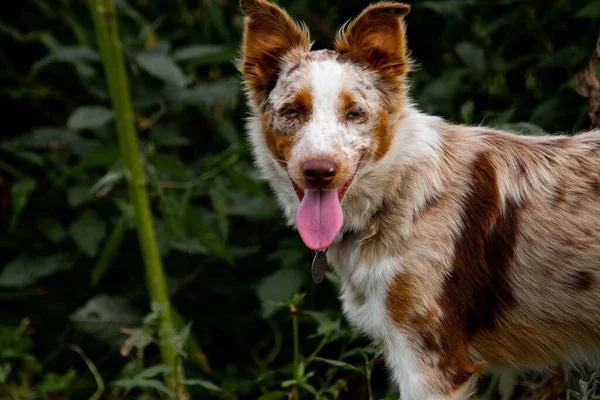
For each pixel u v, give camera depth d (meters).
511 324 5.17
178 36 8.51
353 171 4.99
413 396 4.93
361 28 5.26
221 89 7.61
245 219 8.00
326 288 7.18
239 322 7.80
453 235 4.98
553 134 6.14
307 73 5.18
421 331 4.93
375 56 5.28
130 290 7.92
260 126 5.49
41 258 7.84
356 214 5.09
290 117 5.17
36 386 7.51
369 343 6.05
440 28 7.60
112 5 6.61
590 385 5.26
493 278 5.09
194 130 8.26
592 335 5.10
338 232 5.09
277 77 5.37
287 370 6.20
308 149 4.95
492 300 5.13
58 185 7.62
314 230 4.93
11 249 8.33
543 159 5.14
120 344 7.36
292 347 7.50
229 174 7.07
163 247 7.45
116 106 6.64
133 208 6.77
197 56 7.54
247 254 7.59
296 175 4.96
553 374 5.72
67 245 7.97
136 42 7.75
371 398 5.59
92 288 8.06
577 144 5.17
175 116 8.06
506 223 5.07
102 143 7.82
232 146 7.54
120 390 7.64
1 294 7.84
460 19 7.18
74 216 8.27
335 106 5.10
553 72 6.89
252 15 5.43
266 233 7.86
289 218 5.45
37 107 8.55
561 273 5.00
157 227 7.55
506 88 6.94
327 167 4.86
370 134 5.09
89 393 7.78
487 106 7.05
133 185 6.72
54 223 7.82
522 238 5.05
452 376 4.95
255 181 7.01
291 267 7.08
